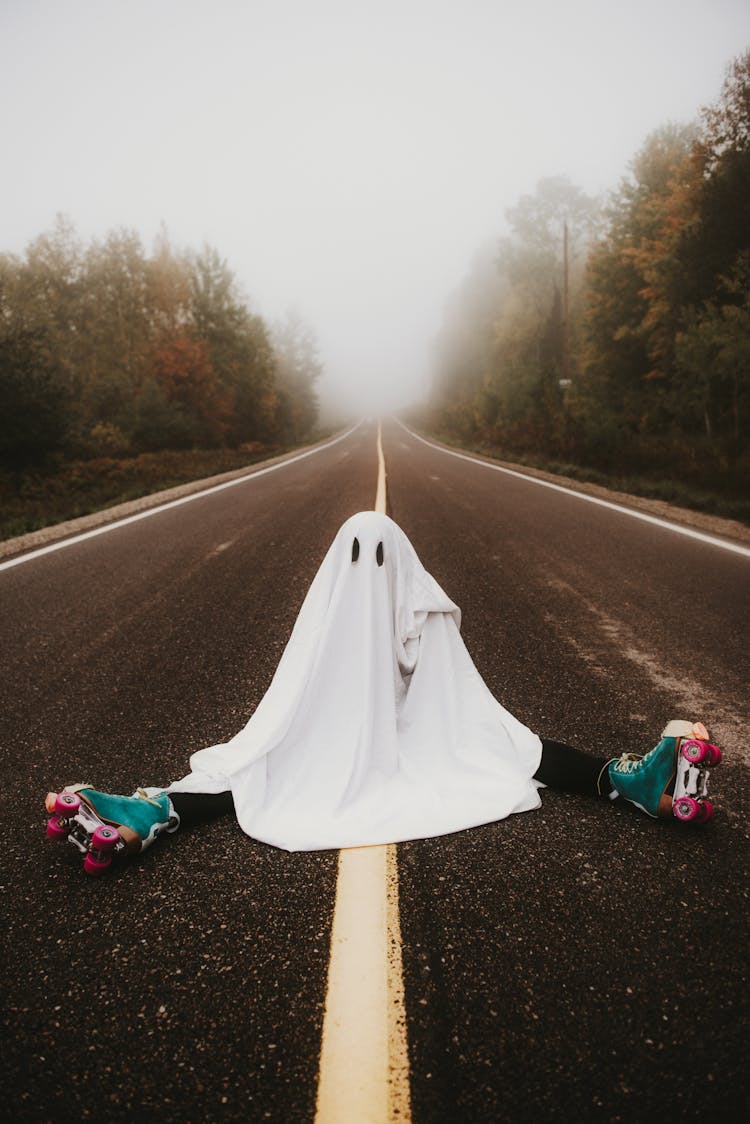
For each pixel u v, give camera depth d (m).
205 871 2.20
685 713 3.42
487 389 39.97
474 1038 1.51
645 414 22.33
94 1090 1.40
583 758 2.59
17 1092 1.40
